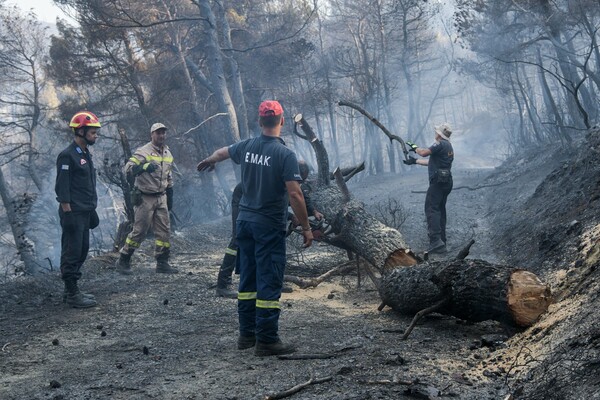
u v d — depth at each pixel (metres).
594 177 7.47
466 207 14.24
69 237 6.85
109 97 25.33
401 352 4.46
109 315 6.42
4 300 7.15
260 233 4.63
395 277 5.74
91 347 5.19
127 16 22.91
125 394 3.88
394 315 5.81
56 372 4.48
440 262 5.43
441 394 3.49
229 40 23.77
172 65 25.25
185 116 27.17
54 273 8.95
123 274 8.81
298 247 9.09
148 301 7.04
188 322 5.96
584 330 3.70
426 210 9.35
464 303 4.93
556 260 5.94
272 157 4.62
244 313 4.86
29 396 3.95
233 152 4.91
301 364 4.32
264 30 29.58
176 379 4.14
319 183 7.74
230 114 22.97
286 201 4.72
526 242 7.84
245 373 4.18
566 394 3.19
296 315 5.99
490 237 10.07
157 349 5.02
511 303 4.55
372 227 7.02
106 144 29.28
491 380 3.74
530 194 11.87
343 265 7.61
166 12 24.45
